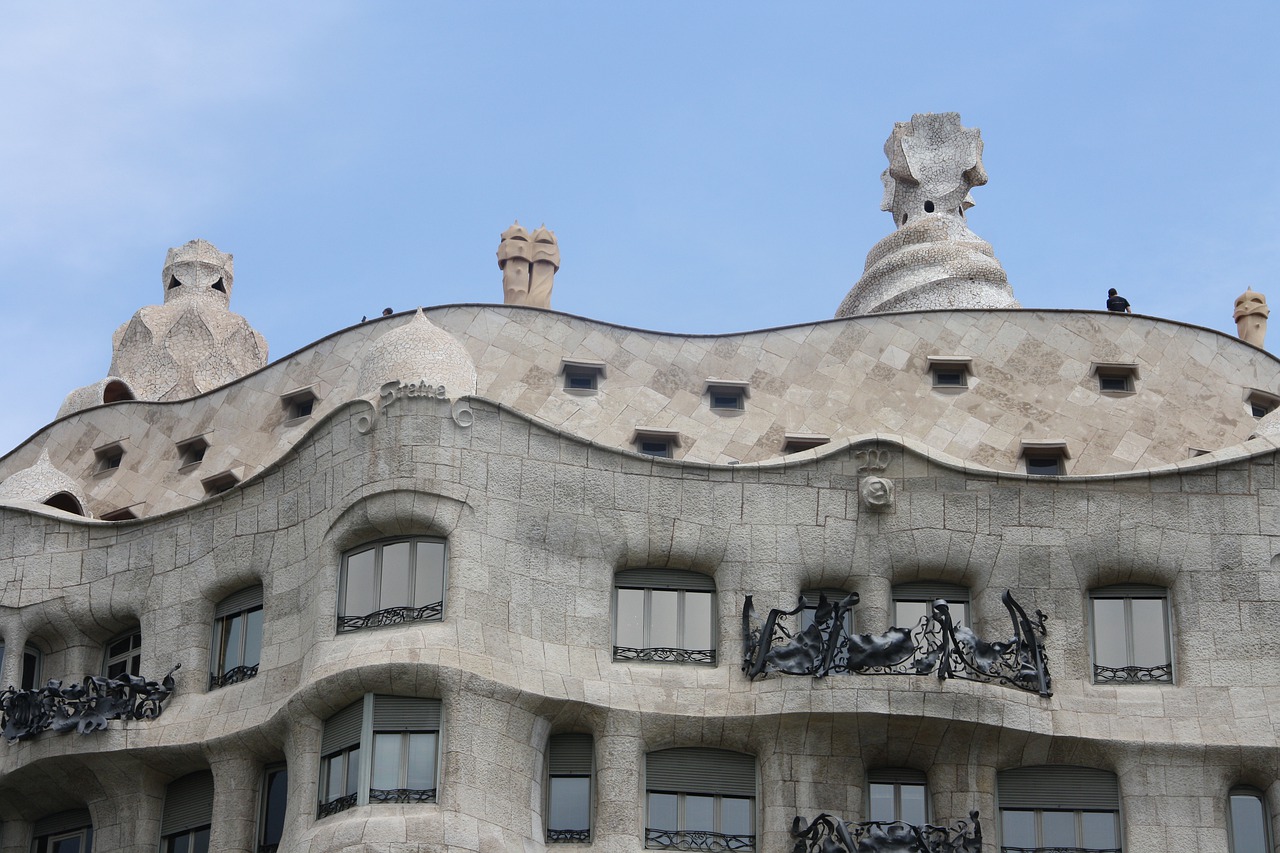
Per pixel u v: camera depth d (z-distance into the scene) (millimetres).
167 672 47938
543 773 44719
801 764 44844
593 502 46531
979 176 57062
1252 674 45969
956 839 43219
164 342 58594
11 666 49688
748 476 47281
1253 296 56500
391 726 43688
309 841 42906
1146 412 50969
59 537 50406
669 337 51594
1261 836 45156
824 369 51344
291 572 46969
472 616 44625
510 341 51344
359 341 52312
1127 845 44750
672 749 45344
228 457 52719
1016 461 50281
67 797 48156
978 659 44906
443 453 45844
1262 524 47094
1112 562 46844
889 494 47062
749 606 45969
